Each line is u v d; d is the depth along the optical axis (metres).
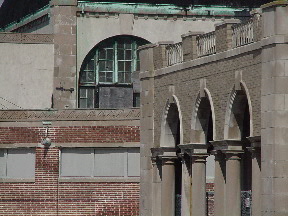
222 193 76.38
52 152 96.00
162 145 85.06
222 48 76.12
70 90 107.50
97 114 96.00
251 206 74.75
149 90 87.19
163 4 109.69
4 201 96.31
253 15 72.12
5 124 96.38
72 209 95.81
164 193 85.00
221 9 110.25
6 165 96.69
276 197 68.56
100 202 95.75
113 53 109.12
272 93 69.06
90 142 95.94
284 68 68.69
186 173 82.25
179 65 82.31
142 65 88.12
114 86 108.94
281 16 68.69
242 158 76.62
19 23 117.25
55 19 107.81
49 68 107.31
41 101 106.94
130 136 95.75
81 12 108.25
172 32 109.94
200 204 80.44
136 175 95.81
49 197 95.94
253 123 71.56
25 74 106.88
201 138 80.25
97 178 95.81
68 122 96.12
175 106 83.94
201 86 78.88
